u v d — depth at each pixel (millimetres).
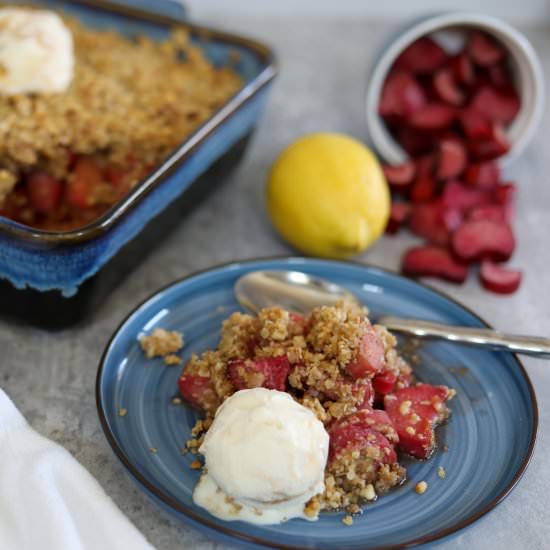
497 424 615
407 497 581
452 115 788
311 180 706
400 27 786
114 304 687
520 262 745
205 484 570
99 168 726
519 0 1022
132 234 654
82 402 628
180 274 714
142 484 554
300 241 718
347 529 564
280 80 915
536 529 586
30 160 699
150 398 613
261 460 553
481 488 584
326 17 1024
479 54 787
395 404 607
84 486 562
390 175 774
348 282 681
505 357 637
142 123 721
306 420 566
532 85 783
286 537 557
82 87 735
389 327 649
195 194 715
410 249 737
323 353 595
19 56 704
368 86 785
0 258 620
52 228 724
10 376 638
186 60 801
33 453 571
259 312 640
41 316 648
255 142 833
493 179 775
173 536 573
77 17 816
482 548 576
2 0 814
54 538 542
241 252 736
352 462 575
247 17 1006
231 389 598
